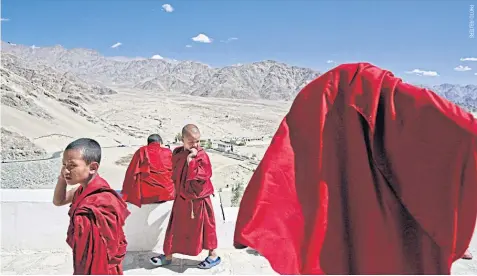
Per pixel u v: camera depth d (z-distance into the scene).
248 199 2.02
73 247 2.68
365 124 2.09
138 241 6.04
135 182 5.82
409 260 2.05
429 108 1.96
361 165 2.06
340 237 2.03
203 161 5.27
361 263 2.02
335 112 2.13
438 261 2.04
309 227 2.00
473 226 1.94
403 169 2.00
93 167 2.86
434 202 1.95
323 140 2.10
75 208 2.74
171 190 6.05
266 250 1.92
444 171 1.93
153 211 6.01
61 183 3.09
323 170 2.08
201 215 5.37
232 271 5.40
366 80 2.07
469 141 1.89
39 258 5.59
